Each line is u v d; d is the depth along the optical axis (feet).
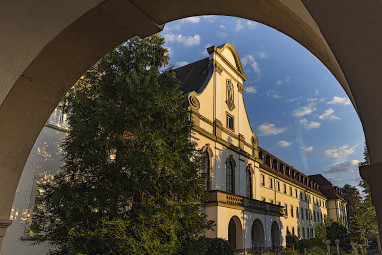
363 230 203.72
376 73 5.12
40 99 12.93
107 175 29.99
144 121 32.91
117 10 10.61
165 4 10.36
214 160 77.15
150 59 37.58
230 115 89.25
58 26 11.13
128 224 28.32
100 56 12.59
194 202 36.06
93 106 33.27
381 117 5.24
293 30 7.41
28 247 35.17
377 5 4.68
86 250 27.09
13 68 11.96
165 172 31.78
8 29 11.89
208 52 88.69
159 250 28.63
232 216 70.95
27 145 13.51
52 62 12.04
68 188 29.66
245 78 101.45
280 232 97.81
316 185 199.93
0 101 12.16
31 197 36.50
